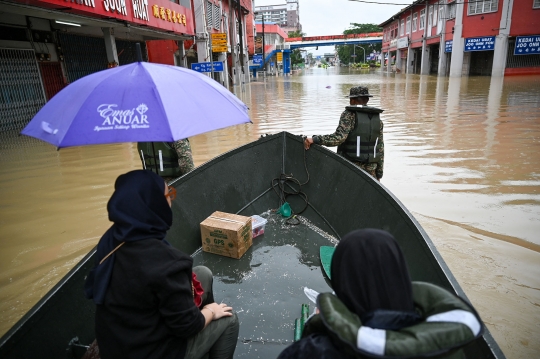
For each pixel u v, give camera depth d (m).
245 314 2.64
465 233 4.05
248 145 4.21
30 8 7.65
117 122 1.49
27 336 1.76
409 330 0.95
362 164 4.00
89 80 1.67
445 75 33.81
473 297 3.04
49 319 1.90
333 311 1.00
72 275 2.05
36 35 11.02
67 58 12.45
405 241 2.61
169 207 1.50
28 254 3.87
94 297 1.41
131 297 1.36
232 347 1.94
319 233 3.78
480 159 6.56
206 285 2.23
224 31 29.80
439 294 1.09
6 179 6.11
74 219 4.61
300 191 4.30
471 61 32.31
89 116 1.50
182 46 19.64
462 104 13.71
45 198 5.26
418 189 5.29
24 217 4.68
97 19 9.73
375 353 0.89
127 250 1.38
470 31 28.45
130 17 10.95
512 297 3.04
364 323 1.00
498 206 4.68
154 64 1.76
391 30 58.19
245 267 3.21
